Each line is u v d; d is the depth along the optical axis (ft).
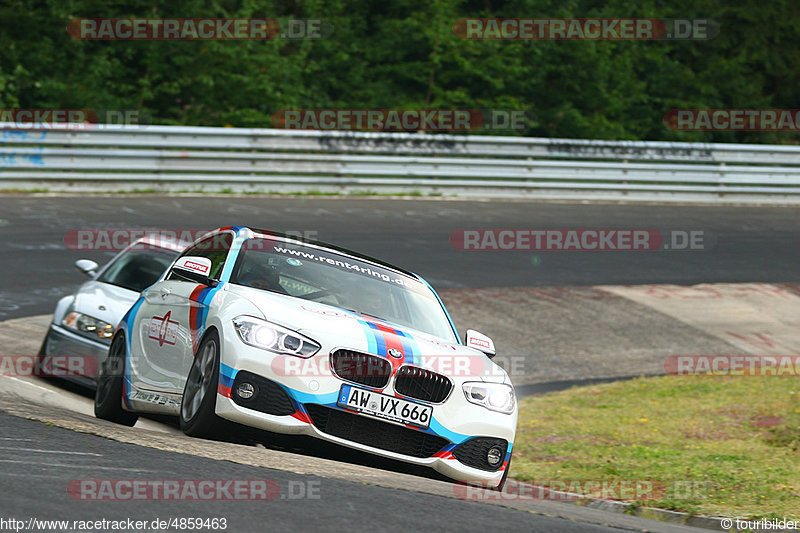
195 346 73.87
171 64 359.05
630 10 448.24
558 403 138.41
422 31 393.70
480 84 401.70
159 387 78.18
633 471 97.71
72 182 234.58
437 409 70.44
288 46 393.09
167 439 67.72
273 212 232.73
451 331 82.84
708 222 277.64
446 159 281.33
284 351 68.23
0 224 195.72
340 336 69.92
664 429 120.57
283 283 79.00
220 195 249.34
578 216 267.59
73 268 173.47
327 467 65.72
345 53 390.42
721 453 106.42
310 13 394.52
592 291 201.87
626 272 219.61
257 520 47.47
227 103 359.25
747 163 313.73
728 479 92.43
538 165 290.97
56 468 53.42
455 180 286.66
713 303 202.80
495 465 72.84
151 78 353.10
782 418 122.52
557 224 254.88
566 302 192.65
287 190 262.06
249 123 352.69
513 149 291.17
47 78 333.62
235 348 68.33
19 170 228.84
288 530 46.39
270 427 67.10
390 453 69.36
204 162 251.60
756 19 476.54
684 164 306.96
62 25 344.69
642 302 198.49
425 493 61.67
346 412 68.28
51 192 231.50
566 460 104.88
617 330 181.37
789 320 197.88
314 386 67.82
